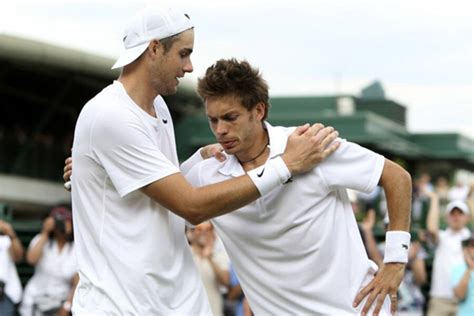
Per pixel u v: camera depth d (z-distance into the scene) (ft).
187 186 24.68
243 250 26.43
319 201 25.70
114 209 25.18
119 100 25.03
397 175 25.77
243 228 26.13
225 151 25.71
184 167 27.37
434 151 118.42
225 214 25.63
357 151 25.70
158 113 25.91
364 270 26.18
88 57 105.40
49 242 52.80
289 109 110.22
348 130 97.35
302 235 25.70
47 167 112.88
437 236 55.26
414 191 71.26
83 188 25.45
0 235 52.16
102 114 24.80
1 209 61.00
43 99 112.06
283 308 26.35
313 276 25.94
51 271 52.54
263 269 26.32
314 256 25.80
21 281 59.47
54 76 108.27
